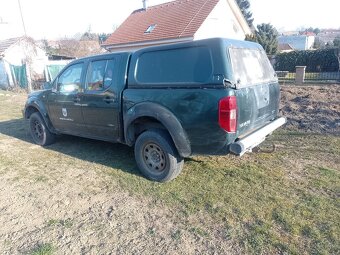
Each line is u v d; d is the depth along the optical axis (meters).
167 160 4.00
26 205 3.71
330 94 10.60
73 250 2.83
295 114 7.85
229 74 3.38
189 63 3.66
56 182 4.33
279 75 18.69
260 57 4.40
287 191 3.78
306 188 3.83
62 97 5.39
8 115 9.95
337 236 2.87
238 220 3.19
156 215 3.37
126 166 4.84
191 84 3.59
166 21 19.33
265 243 2.82
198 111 3.54
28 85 17.94
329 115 7.46
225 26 20.27
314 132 6.24
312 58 24.72
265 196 3.67
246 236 2.93
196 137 3.65
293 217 3.20
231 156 5.04
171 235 3.00
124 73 4.35
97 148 5.86
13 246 2.92
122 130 4.55
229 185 4.00
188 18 18.23
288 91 11.72
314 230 2.98
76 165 4.98
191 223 3.19
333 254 2.65
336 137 5.83
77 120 5.25
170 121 3.78
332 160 4.73
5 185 4.29
